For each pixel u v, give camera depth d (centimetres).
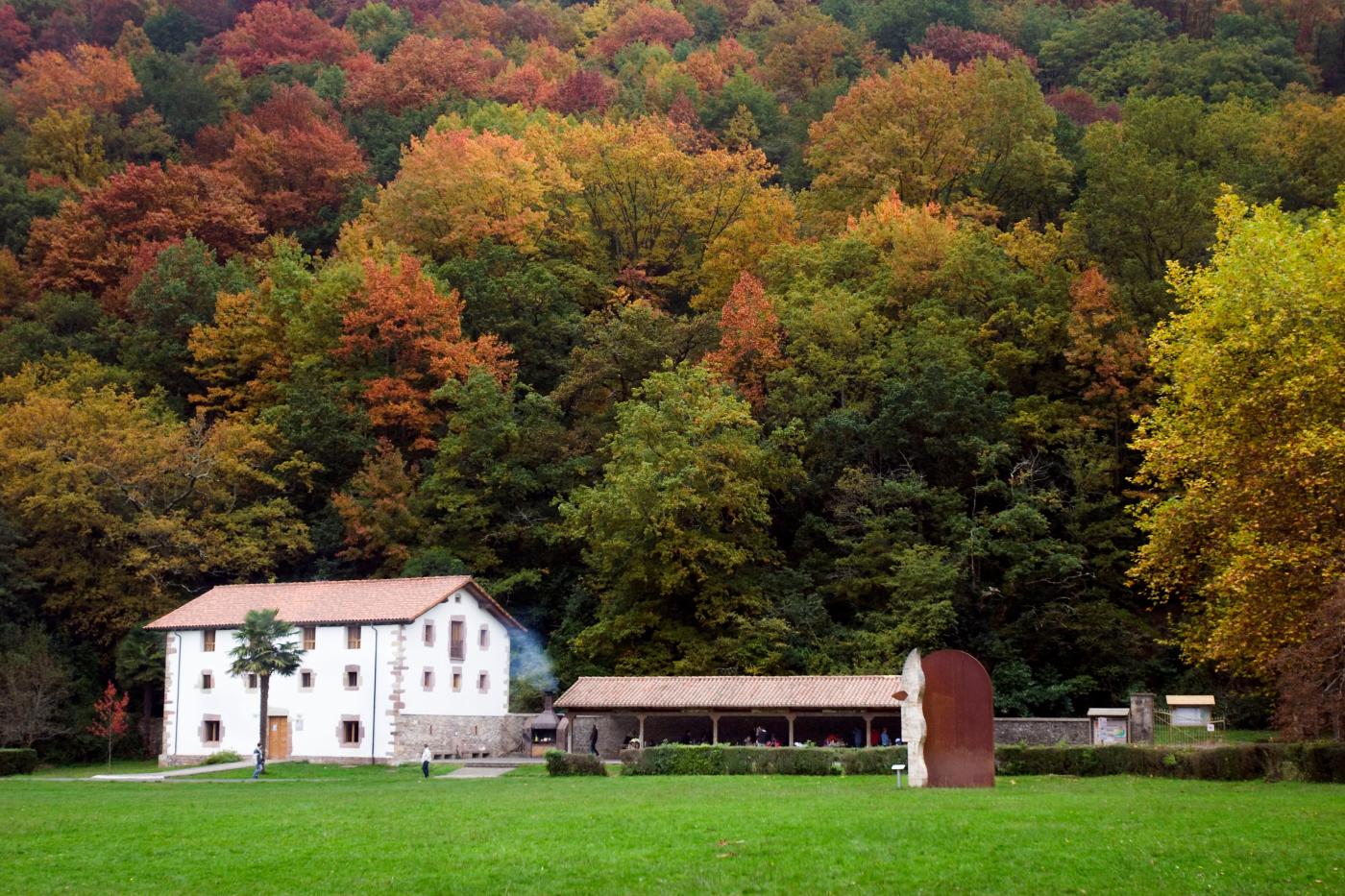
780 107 14612
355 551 8094
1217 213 4688
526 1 19312
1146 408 7575
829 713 5869
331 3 18562
